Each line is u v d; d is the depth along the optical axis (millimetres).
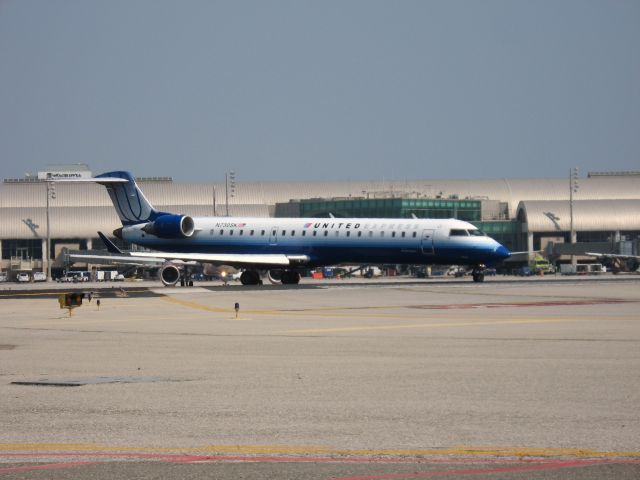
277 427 63156
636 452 55281
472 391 76688
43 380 85750
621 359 96938
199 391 78188
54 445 58281
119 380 85125
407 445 57531
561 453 55125
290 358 100750
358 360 98188
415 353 104000
